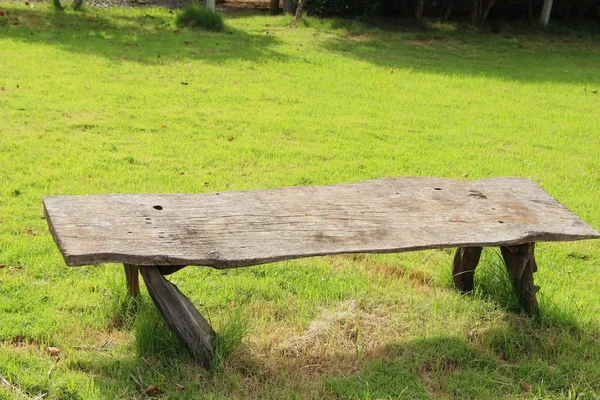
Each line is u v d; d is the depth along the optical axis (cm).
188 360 396
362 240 404
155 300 389
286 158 781
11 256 511
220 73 1161
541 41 1792
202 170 721
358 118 977
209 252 374
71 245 360
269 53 1348
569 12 2045
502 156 855
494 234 426
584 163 854
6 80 995
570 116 1082
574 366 426
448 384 399
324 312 461
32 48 1201
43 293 466
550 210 468
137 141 801
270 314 462
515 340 448
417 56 1473
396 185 485
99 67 1121
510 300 477
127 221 395
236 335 409
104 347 413
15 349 402
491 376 411
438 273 532
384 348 431
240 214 421
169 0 1912
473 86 1237
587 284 547
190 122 891
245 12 1902
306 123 930
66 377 378
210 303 467
